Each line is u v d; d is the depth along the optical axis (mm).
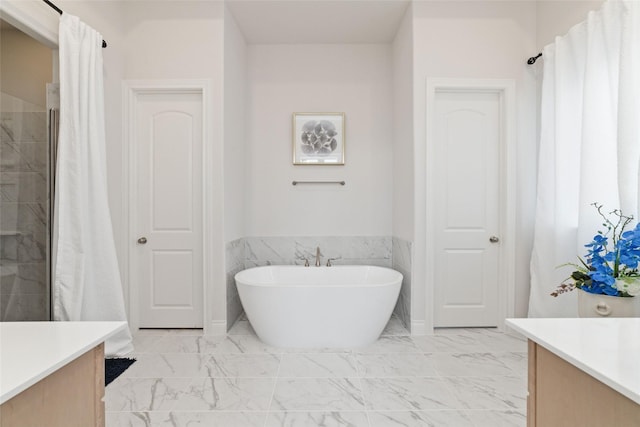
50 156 2508
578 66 2357
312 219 3572
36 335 935
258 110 3539
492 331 2959
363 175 3570
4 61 3258
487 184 3041
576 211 2402
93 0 2553
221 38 2887
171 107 2990
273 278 3234
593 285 1800
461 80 2902
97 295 2396
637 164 1877
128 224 2934
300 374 2174
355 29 3322
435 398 1899
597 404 731
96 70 2414
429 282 2898
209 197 2891
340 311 2537
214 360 2377
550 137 2607
